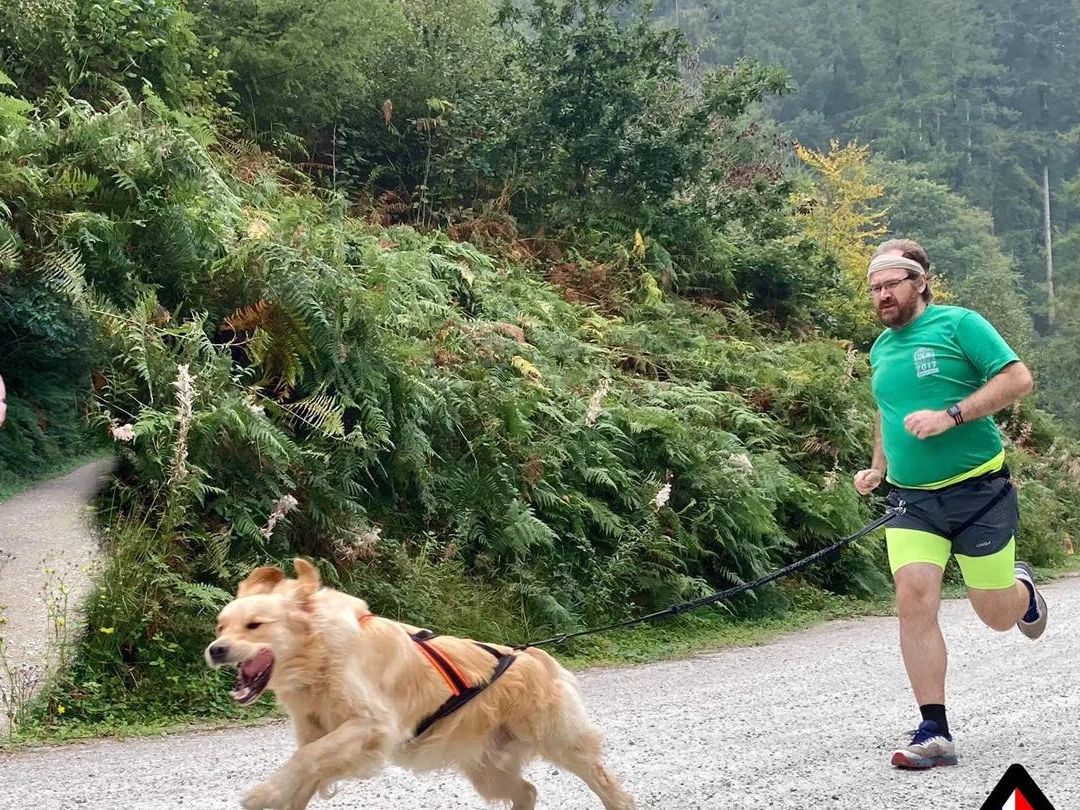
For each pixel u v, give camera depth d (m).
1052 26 96.50
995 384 5.29
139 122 10.74
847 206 33.16
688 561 12.20
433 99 18.78
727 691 7.71
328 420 9.32
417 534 10.13
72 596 7.45
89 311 9.14
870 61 83.75
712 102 19.91
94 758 5.88
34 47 12.63
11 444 8.75
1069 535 20.80
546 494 11.02
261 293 10.05
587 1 19.84
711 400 14.34
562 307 15.55
